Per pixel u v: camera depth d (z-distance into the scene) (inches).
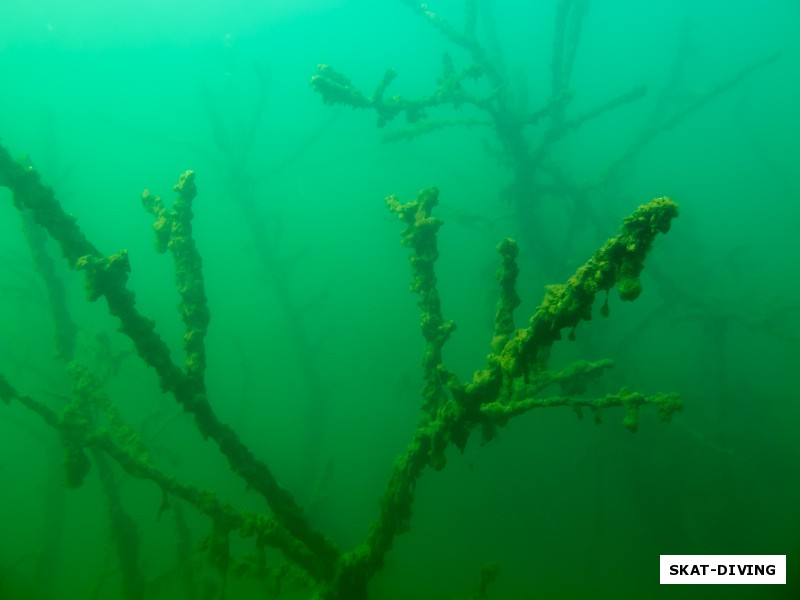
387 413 170.6
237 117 124.0
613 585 113.8
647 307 155.9
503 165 104.4
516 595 118.3
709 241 227.5
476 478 140.9
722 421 112.1
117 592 113.3
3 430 161.3
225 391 173.8
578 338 110.8
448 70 80.0
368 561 54.1
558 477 137.0
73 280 103.8
